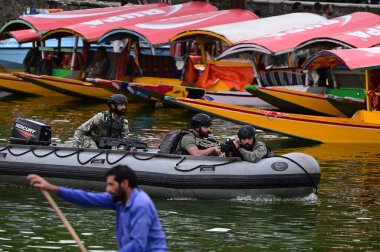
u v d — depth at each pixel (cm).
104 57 6081
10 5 7669
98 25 6175
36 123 3048
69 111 5316
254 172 2728
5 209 2608
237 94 5450
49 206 2661
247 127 2800
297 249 2227
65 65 6500
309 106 5038
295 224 2484
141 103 5797
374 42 5147
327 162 3606
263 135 4466
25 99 5962
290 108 5116
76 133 2961
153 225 1586
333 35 5244
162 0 6994
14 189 2914
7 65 6962
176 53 6925
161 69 5981
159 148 2931
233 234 2359
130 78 6016
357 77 5009
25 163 2930
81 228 2397
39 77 5909
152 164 2781
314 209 2677
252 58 5538
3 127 4419
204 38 5756
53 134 4203
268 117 4247
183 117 5094
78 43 6875
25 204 2681
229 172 2727
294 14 6053
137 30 5838
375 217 2588
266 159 2778
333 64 5012
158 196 2778
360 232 2411
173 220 2497
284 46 5228
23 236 2298
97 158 2853
